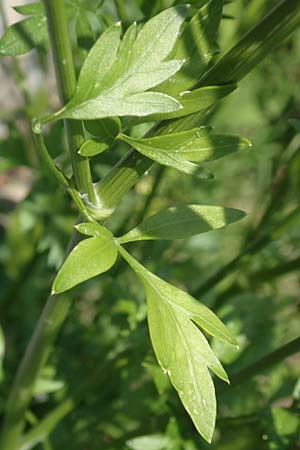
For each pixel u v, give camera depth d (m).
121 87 0.20
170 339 0.21
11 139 0.37
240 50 0.21
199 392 0.20
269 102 0.47
